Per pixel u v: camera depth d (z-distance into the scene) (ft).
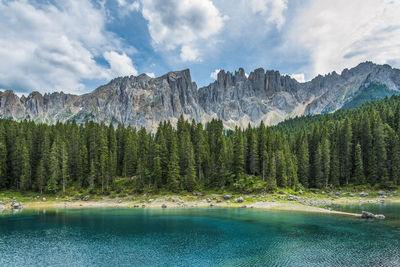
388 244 123.54
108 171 335.47
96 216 215.51
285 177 311.06
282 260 104.78
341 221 178.09
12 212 241.35
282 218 193.36
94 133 368.07
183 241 135.74
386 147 342.03
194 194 309.22
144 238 143.43
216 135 411.34
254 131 386.32
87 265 103.76
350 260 103.40
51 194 317.63
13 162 335.88
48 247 128.26
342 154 354.54
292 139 460.55
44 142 354.13
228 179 323.78
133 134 437.58
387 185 312.50
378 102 599.16
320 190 330.54
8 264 106.42
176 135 403.54
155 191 317.83
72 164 349.00
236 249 120.26
